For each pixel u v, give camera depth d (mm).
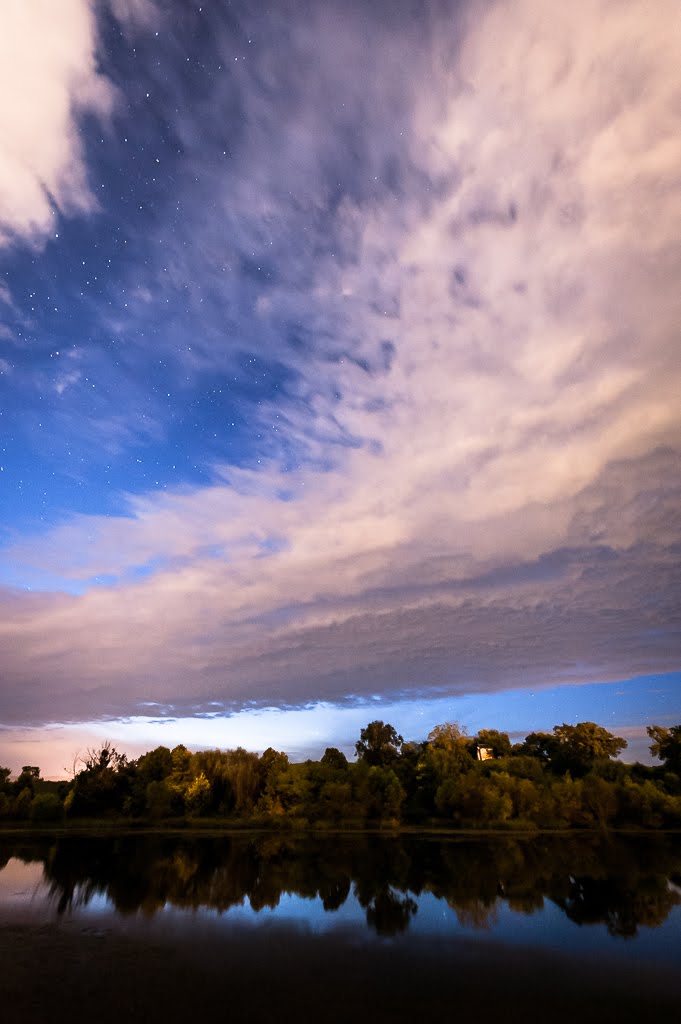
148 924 21562
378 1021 13742
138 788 66688
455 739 86500
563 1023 13844
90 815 65312
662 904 26562
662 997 15500
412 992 15609
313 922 22453
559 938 20672
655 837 57250
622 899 27625
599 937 20844
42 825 59750
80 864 35219
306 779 69938
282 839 51031
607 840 53844
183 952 18453
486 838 54062
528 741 94000
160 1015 13641
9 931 20172
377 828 62656
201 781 66812
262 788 68312
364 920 22875
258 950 18844
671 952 19125
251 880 31094
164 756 72375
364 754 88750
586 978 16859
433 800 72000
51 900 25141
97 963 17125
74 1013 13578
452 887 30047
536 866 37188
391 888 29562
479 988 15992
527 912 24719
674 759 81375
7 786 72812
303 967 17344
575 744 87875
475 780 67312
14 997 14383
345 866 36281
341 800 66125
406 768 79500
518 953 19031
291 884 30172
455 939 20438
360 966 17531
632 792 68250
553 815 65938
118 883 29406
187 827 60625
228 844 46719
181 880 30672
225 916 23094
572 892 29234
